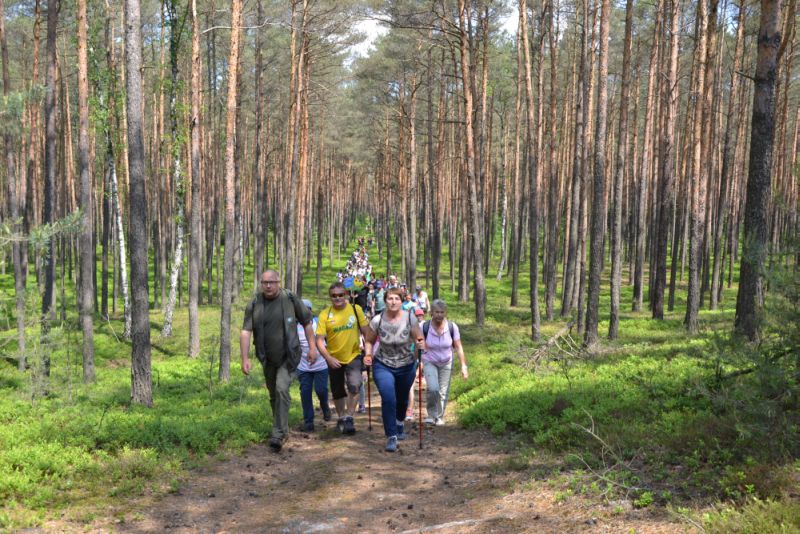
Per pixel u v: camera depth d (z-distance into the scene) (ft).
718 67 104.78
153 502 19.51
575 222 86.12
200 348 69.56
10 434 24.88
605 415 26.18
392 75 117.19
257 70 103.30
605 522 15.66
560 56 133.08
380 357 26.76
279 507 19.35
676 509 15.52
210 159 130.93
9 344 56.85
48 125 52.13
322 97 118.11
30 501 18.34
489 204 146.30
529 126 69.67
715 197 121.80
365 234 278.67
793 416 18.49
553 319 85.05
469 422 30.17
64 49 102.89
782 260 18.92
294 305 26.61
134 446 25.18
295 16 89.51
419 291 52.44
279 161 168.04
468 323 79.71
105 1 76.33
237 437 27.84
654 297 77.10
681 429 21.63
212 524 17.84
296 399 39.75
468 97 67.51
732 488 15.96
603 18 50.19
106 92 78.69
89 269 49.83
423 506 19.03
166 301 109.60
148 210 136.56
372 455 25.43
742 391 19.17
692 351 35.91
